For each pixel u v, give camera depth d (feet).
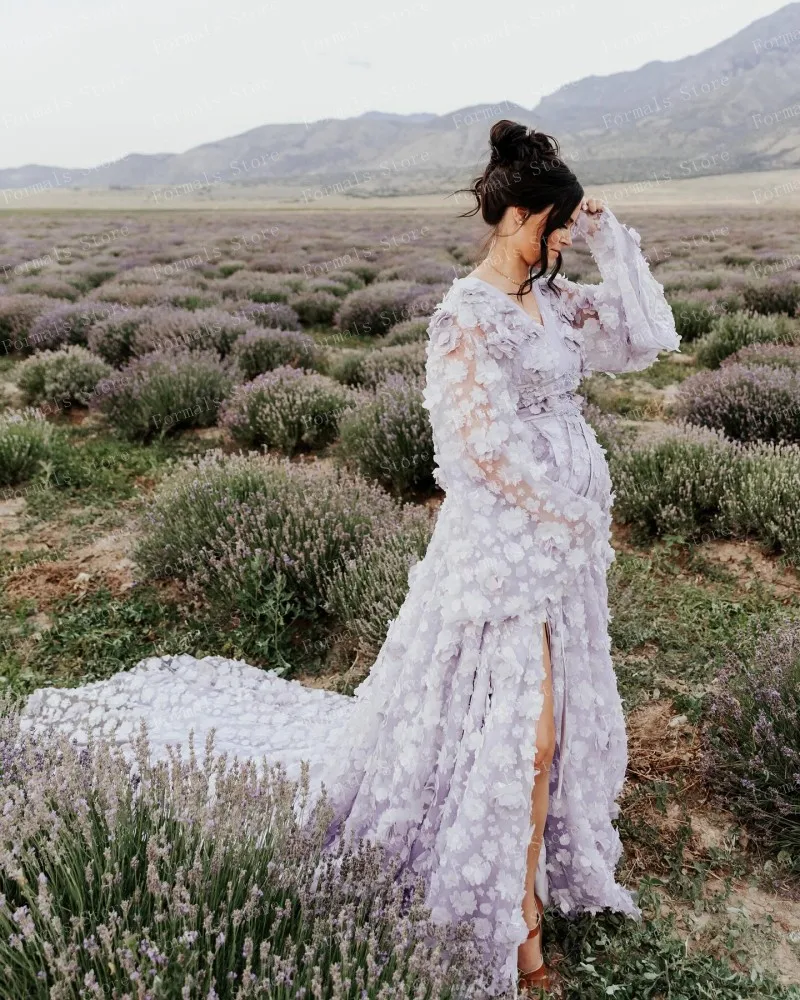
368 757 7.47
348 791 7.52
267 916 5.41
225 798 6.04
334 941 5.38
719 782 9.27
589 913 7.57
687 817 9.00
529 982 6.90
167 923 5.00
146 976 4.49
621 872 8.29
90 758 6.69
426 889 6.68
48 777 6.13
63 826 5.36
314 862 6.05
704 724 10.40
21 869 4.91
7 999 4.61
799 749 8.82
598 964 7.20
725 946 7.41
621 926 7.48
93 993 4.45
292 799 6.30
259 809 6.13
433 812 6.77
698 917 7.75
